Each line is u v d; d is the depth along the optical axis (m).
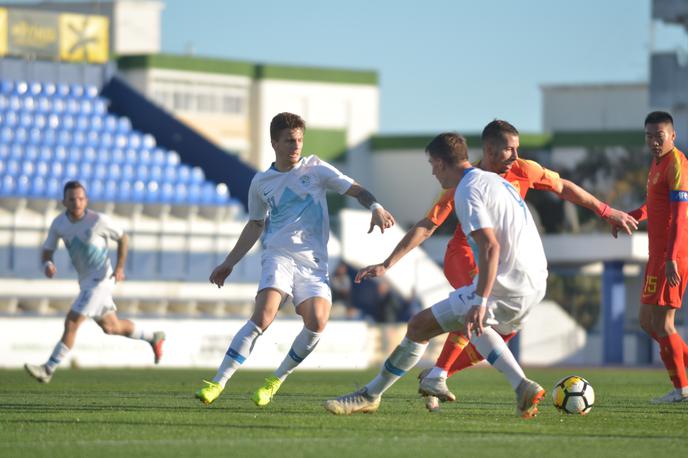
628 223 25.22
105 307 38.31
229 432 20.22
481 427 21.45
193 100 131.50
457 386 41.53
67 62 89.94
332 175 24.98
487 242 20.61
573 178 123.94
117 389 36.06
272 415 23.75
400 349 23.05
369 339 79.31
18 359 61.25
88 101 87.38
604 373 61.94
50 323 62.22
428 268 92.75
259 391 25.27
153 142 86.38
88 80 90.81
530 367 78.88
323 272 25.30
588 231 102.25
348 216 89.94
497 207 21.03
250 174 88.38
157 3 152.12
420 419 23.09
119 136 85.62
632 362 95.75
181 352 66.19
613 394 35.88
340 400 23.80
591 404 24.94
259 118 135.38
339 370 63.94
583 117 153.38
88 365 62.91
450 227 105.38
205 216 84.19
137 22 150.50
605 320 88.12
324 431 20.47
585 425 22.19
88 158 83.69
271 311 24.95
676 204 27.91
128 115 92.19
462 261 25.00
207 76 132.00
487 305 21.23
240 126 134.88
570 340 90.75
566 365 85.44
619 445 18.72
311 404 27.72
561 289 101.50
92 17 91.00
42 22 88.81
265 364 66.88
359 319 77.81
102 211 80.50
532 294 21.22
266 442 18.66
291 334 67.88
